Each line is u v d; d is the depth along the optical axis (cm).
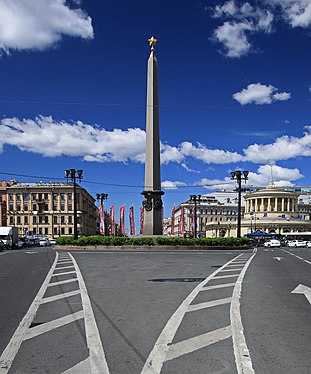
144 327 694
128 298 978
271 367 495
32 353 556
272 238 8331
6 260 2355
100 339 622
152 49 3466
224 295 1026
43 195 10344
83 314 800
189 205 13575
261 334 648
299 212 13038
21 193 10356
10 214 10281
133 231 4812
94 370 488
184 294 1039
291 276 1497
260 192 12219
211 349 568
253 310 838
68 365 507
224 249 3872
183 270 1681
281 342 602
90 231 12594
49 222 10250
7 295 1031
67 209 10294
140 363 512
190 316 779
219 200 15050
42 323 729
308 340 615
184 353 552
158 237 3628
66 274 1521
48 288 1152
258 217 11769
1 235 5272
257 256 2905
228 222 11769
